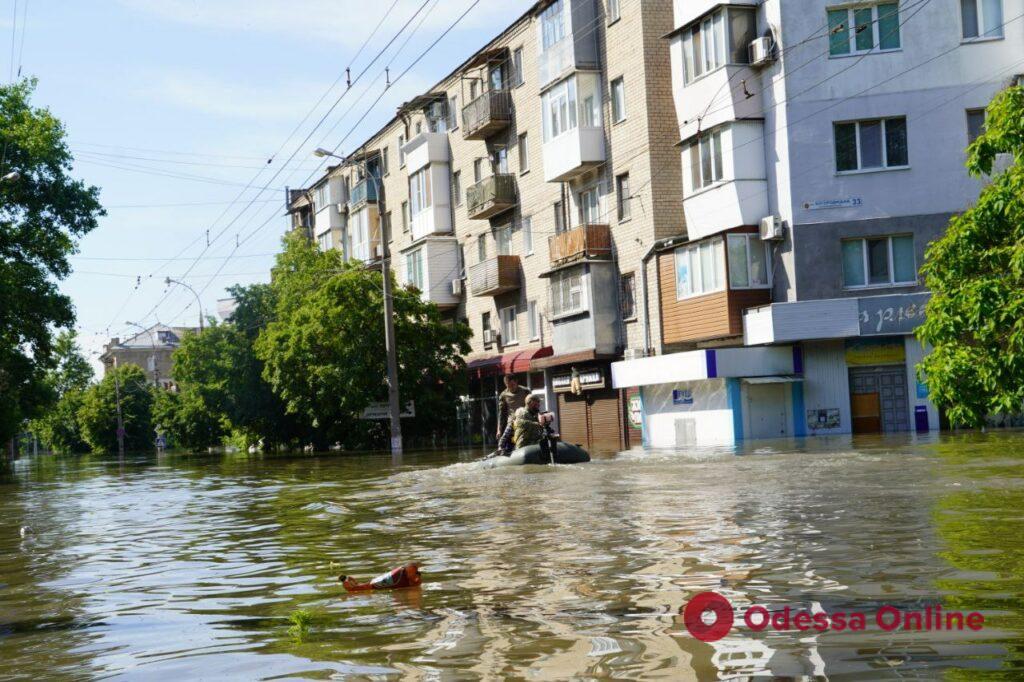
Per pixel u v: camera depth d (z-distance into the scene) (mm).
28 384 47312
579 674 3928
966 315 14461
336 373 40188
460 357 43938
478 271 43875
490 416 44969
